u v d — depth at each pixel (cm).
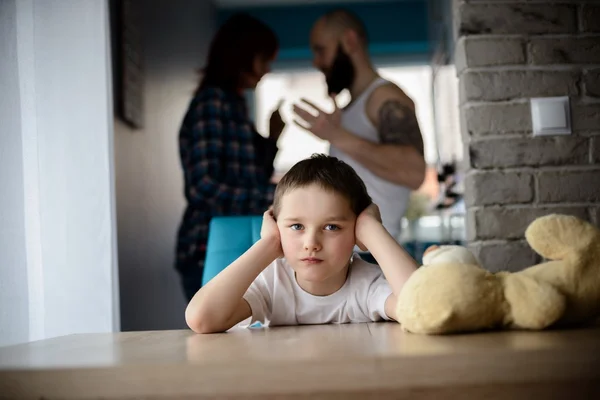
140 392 48
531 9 159
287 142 522
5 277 157
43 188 170
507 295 64
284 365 47
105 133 173
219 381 47
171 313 326
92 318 171
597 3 160
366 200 101
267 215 102
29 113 164
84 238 172
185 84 393
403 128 264
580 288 69
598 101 158
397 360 47
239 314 99
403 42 526
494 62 159
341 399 47
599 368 47
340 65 306
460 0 161
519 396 47
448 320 62
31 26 167
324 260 90
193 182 272
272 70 538
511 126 158
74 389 48
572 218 73
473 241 159
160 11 331
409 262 92
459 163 278
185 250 283
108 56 175
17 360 55
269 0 517
